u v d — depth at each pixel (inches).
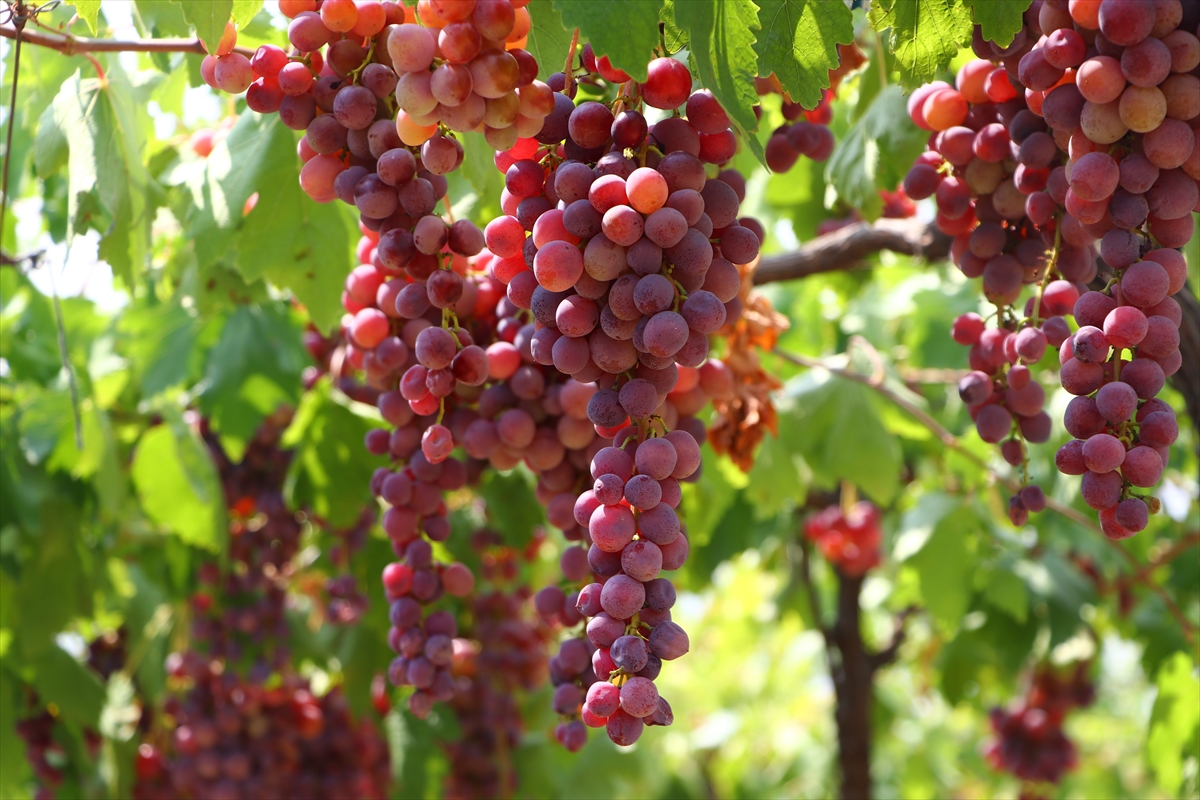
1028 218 54.2
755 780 267.6
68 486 99.3
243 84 52.4
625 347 48.6
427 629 54.6
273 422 98.5
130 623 113.6
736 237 49.8
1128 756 276.1
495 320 55.4
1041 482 122.0
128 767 106.4
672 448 47.9
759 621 222.8
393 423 55.7
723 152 50.5
